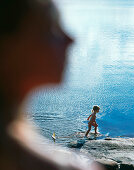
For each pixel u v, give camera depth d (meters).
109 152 6.45
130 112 10.90
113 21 50.94
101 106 11.74
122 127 9.47
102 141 7.12
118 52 23.72
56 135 8.45
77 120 10.13
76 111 11.13
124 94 13.36
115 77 16.48
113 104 11.97
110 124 9.73
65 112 10.86
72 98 12.59
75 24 44.16
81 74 16.70
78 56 21.50
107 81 15.56
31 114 10.07
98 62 20.02
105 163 5.20
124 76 16.66
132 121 10.01
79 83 14.85
